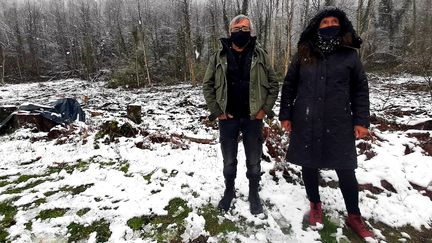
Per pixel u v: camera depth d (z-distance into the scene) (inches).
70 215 141.5
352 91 119.9
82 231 131.5
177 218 137.6
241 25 119.5
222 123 131.3
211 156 197.5
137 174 177.9
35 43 2075.5
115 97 748.6
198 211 141.5
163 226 132.8
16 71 1857.8
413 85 703.1
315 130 120.0
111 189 161.8
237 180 163.8
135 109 306.7
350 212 128.4
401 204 150.9
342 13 115.7
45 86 1273.4
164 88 1020.5
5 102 685.3
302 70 122.4
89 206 147.6
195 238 125.7
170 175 175.0
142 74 1198.3
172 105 538.9
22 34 2167.8
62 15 2434.8
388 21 1498.5
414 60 974.4
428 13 1307.8
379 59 1339.8
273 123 212.2
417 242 129.3
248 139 130.3
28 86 1309.1
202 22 1670.8
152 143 223.9
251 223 133.9
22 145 243.9
